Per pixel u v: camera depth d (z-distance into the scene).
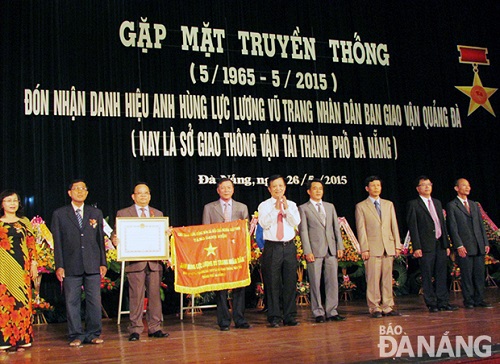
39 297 6.71
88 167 7.28
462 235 6.16
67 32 7.40
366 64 8.87
